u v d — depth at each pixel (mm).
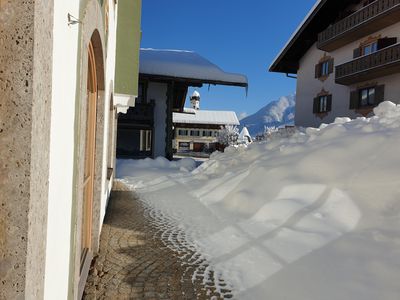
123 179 11055
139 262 3979
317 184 5203
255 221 5043
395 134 5613
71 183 2035
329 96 20984
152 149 17047
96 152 4180
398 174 4531
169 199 7672
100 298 3117
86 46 2252
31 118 1118
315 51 22594
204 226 5383
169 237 4930
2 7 1086
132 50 7668
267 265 3662
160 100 17203
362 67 17109
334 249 3625
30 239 1146
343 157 5602
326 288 3059
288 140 8602
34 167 1154
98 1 2764
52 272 1600
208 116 49500
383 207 4152
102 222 5363
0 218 1110
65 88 1709
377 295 2842
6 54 1094
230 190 6781
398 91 16047
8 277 1120
